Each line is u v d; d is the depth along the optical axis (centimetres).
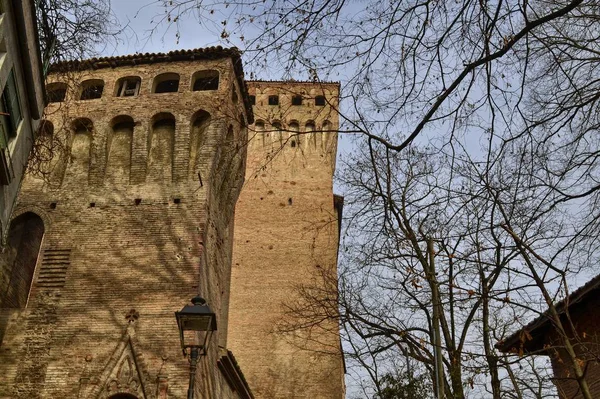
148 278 2500
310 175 4631
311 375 3775
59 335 2384
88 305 2445
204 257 2608
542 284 1254
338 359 3794
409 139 1011
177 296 2442
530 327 2041
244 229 4394
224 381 2905
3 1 1441
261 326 3984
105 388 2248
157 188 2758
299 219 4425
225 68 3028
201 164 2791
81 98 3064
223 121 2889
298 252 4275
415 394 2831
